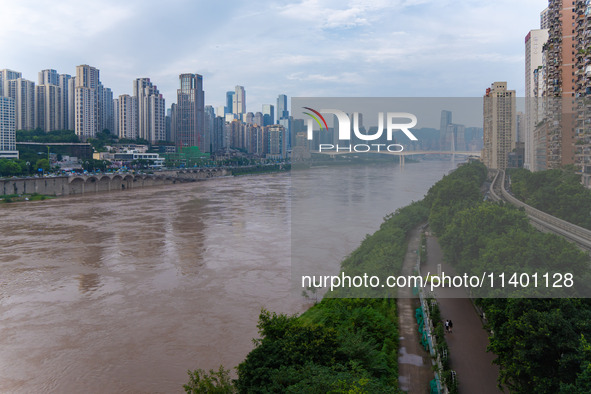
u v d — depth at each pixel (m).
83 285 83.50
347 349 32.69
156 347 58.28
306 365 29.69
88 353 57.03
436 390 34.09
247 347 57.91
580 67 99.38
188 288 81.06
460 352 39.88
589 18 95.31
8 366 54.28
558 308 27.69
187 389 35.16
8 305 73.69
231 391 33.81
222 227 139.88
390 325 41.66
